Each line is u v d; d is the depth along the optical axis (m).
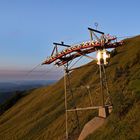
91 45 41.31
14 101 157.75
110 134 30.23
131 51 97.00
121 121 31.83
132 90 40.62
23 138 84.69
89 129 36.94
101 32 40.47
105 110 37.91
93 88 85.12
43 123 86.25
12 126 110.00
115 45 41.12
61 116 79.69
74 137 51.00
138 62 80.69
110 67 91.19
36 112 107.69
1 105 157.25
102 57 41.31
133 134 27.30
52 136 67.81
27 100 143.12
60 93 109.94
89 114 59.66
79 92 91.38
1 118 138.88
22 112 122.75
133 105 34.47
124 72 71.69
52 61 48.41
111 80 72.81
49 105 105.19
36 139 75.44
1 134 107.38
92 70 108.12
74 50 44.16
